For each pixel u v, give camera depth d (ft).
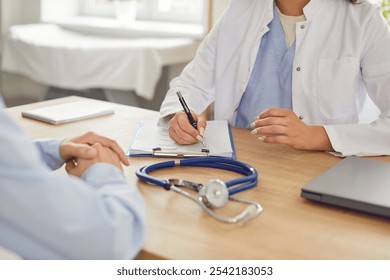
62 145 3.40
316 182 3.52
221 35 5.70
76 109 5.39
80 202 2.33
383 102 5.11
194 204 3.30
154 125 4.97
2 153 2.18
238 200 3.30
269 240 2.89
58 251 2.40
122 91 11.38
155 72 10.59
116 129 4.89
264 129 4.28
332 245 2.87
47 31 13.19
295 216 3.20
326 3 5.29
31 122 5.02
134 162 4.05
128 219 2.52
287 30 5.44
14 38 12.11
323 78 5.24
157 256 2.70
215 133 4.72
